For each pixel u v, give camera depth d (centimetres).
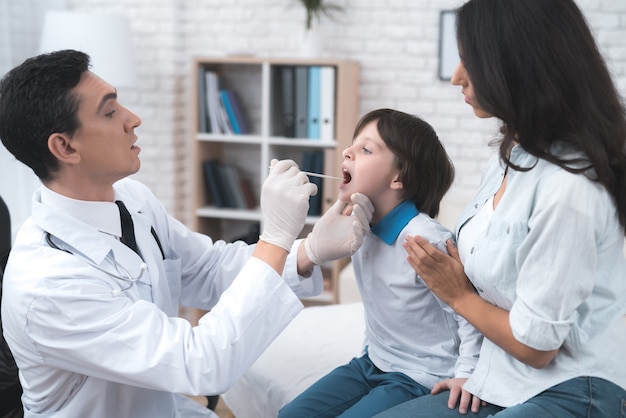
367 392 170
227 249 180
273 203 146
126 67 335
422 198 167
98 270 140
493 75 121
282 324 142
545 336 120
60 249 140
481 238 132
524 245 123
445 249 155
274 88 363
